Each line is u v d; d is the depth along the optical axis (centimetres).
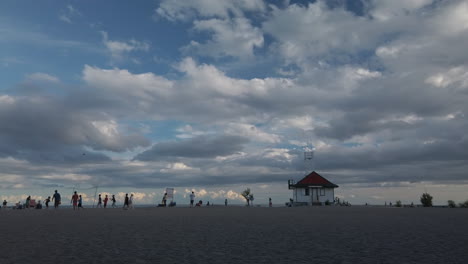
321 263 781
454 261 798
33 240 1168
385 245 1048
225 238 1235
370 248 992
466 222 1977
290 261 807
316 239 1198
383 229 1552
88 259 827
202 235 1330
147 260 820
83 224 1861
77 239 1196
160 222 2020
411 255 876
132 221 2111
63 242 1119
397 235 1307
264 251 948
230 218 2428
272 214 3020
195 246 1041
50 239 1195
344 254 896
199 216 2700
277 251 948
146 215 2880
